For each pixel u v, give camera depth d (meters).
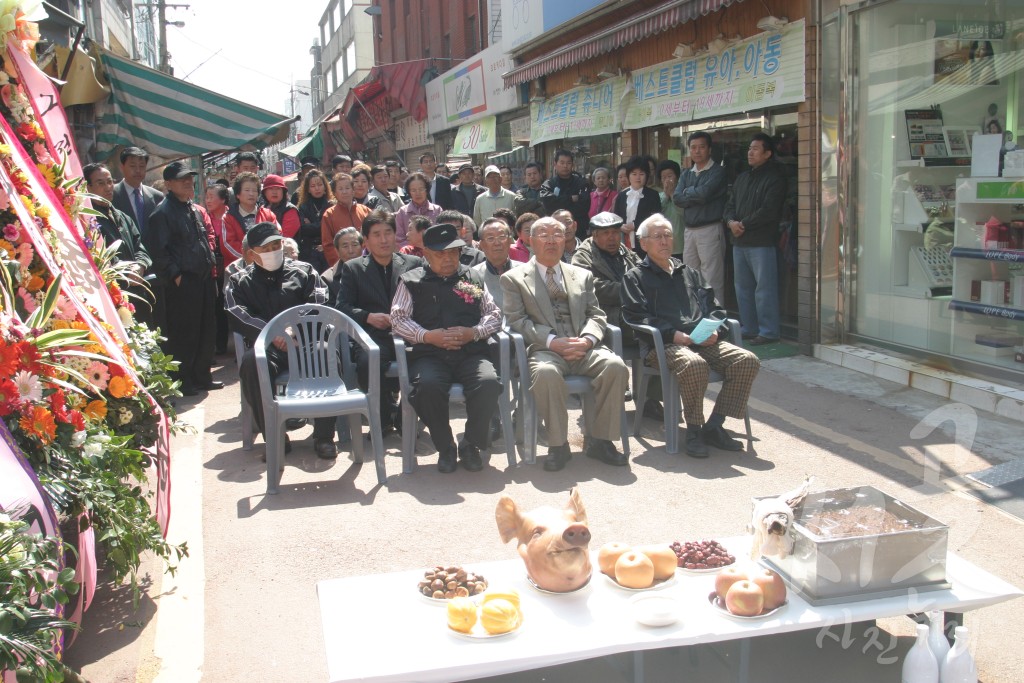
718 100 9.16
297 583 4.02
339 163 11.39
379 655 2.72
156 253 7.20
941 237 6.98
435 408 5.35
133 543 3.44
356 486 5.26
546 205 11.00
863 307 7.87
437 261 5.75
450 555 4.27
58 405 3.25
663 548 3.15
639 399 6.14
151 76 11.46
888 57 7.37
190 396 7.56
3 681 2.37
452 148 20.20
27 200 3.65
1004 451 4.08
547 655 2.71
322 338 5.71
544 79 14.03
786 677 3.15
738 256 8.80
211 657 3.44
